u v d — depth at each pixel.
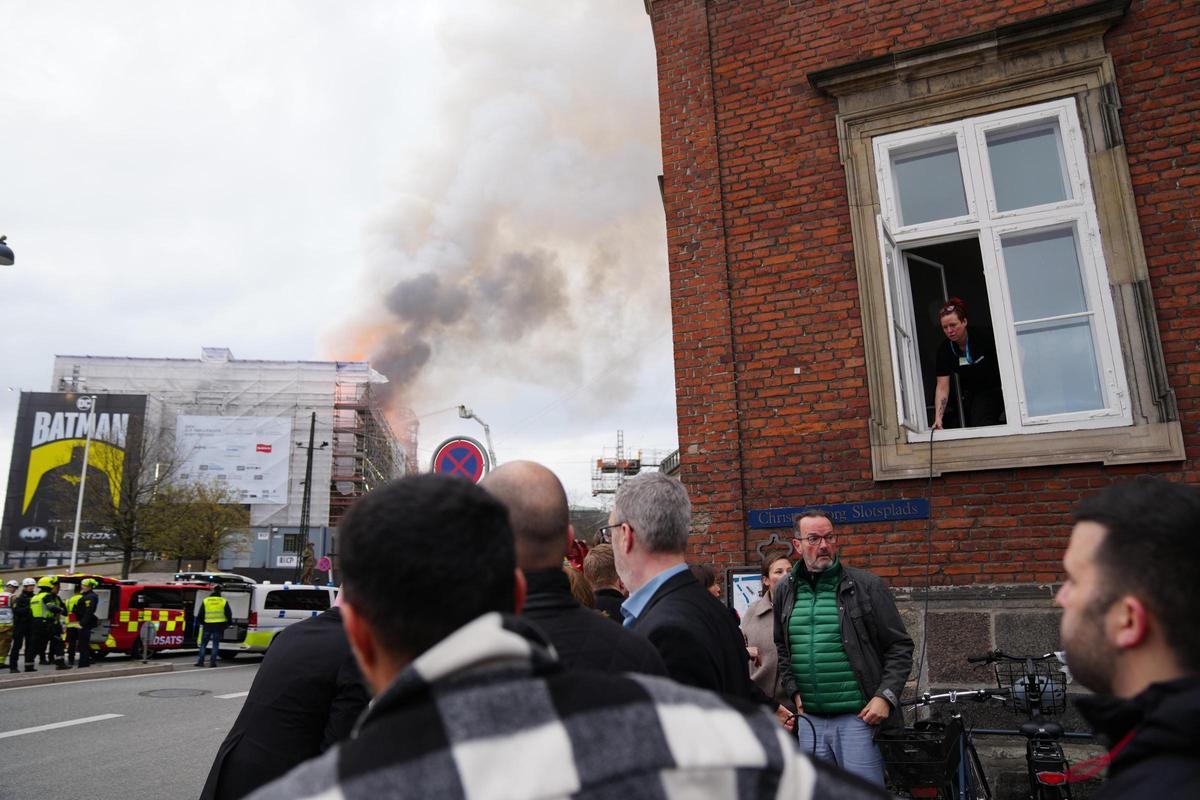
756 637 4.84
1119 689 1.30
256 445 76.00
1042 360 6.05
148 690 13.41
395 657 1.04
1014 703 4.34
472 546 1.06
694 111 7.31
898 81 6.69
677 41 7.54
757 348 6.65
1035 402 5.98
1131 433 5.55
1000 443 5.83
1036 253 6.25
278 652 2.68
